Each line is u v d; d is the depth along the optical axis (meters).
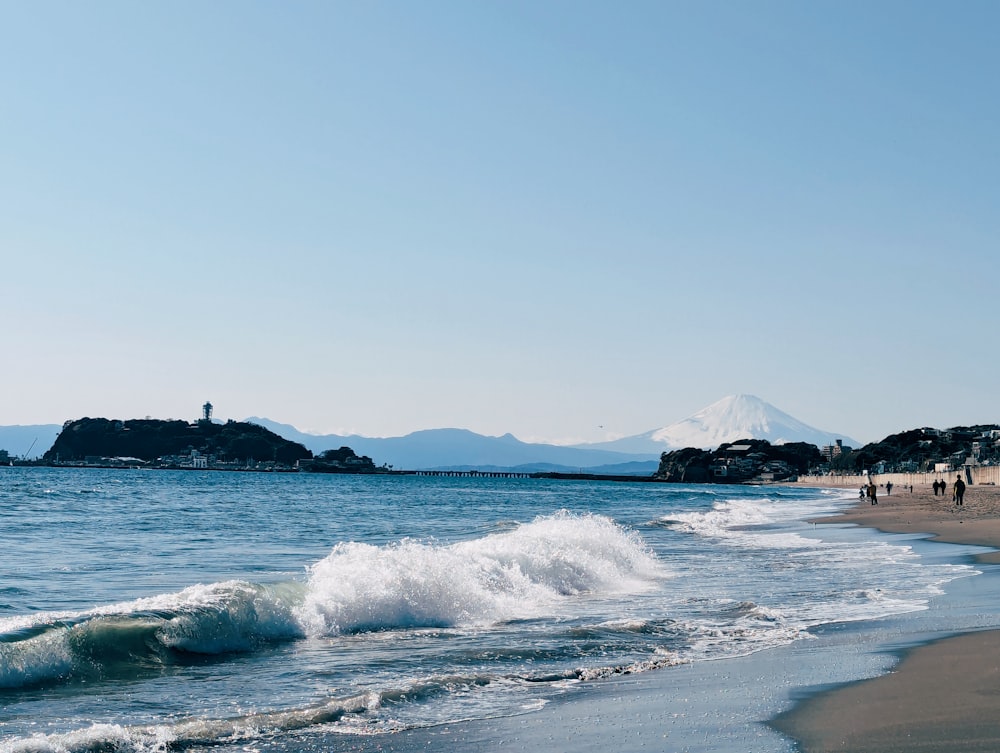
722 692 9.20
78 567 23.12
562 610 16.34
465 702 9.35
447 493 121.81
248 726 8.38
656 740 7.55
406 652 12.34
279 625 13.64
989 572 20.22
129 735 7.93
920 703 8.19
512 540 21.91
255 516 54.31
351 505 76.44
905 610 14.95
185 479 171.75
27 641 10.56
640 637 13.19
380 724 8.52
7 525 42.00
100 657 11.10
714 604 16.78
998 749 6.73
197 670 11.18
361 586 15.13
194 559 25.89
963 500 71.44
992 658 10.15
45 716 9.00
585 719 8.45
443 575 16.47
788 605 16.20
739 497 123.56
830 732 7.41
